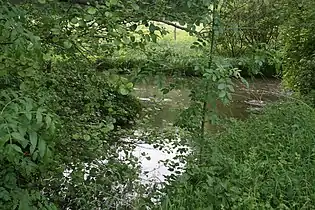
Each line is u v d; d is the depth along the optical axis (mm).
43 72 4355
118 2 2963
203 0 3553
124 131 6035
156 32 3654
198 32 3908
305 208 3605
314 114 6180
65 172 4797
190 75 3990
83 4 3336
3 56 2545
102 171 4984
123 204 4668
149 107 7637
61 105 4727
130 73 3689
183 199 3814
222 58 3881
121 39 2957
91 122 5121
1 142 1659
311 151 4793
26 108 1784
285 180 4000
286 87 9930
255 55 4016
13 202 2400
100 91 5066
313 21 8719
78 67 4438
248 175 4078
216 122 4156
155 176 5215
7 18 2066
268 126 5777
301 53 9297
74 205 4598
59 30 3051
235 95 11844
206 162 4289
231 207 3510
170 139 5434
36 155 1828
